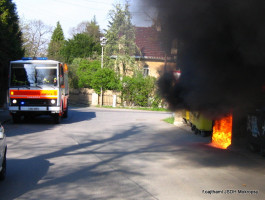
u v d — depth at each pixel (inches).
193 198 212.5
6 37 817.5
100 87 1341.0
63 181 246.4
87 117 820.6
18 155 339.9
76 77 1598.2
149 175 269.3
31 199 204.7
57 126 607.8
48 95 613.9
